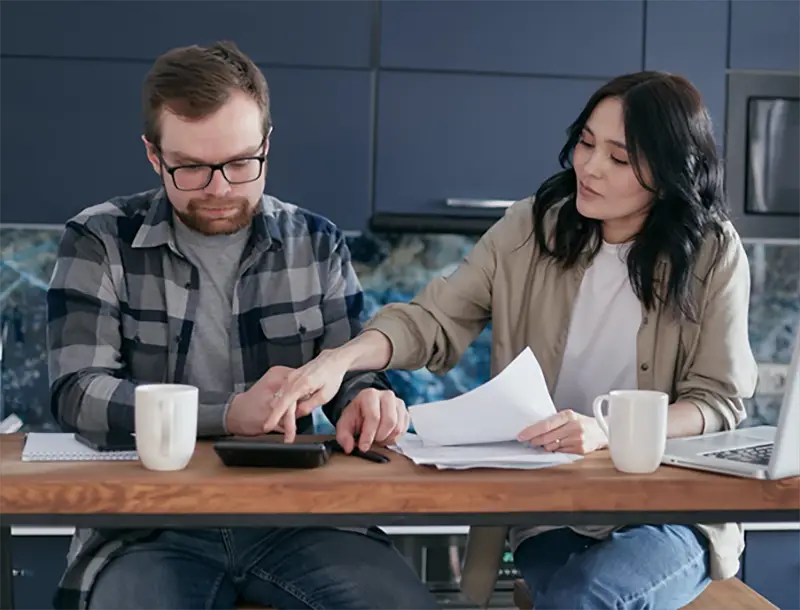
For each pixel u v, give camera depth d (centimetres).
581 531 186
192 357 205
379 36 316
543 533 190
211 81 181
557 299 208
